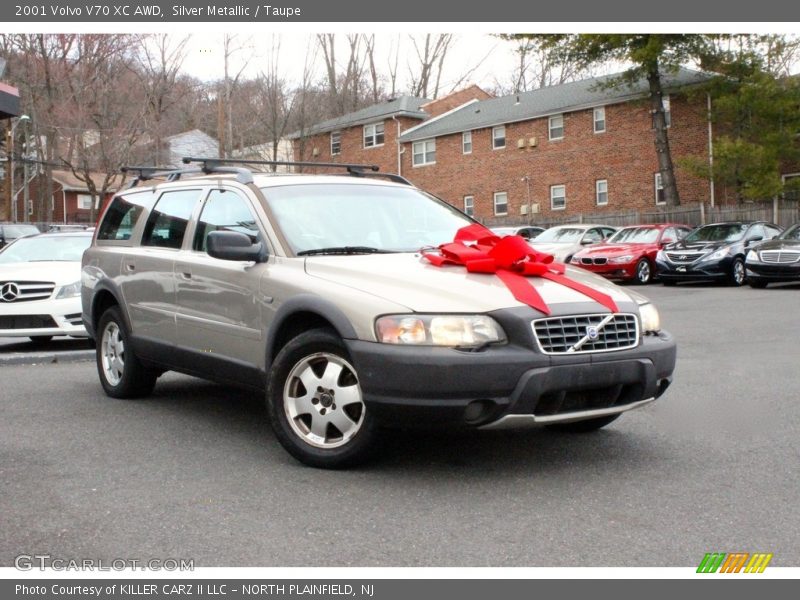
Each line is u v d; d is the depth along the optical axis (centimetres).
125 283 711
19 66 4041
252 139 4562
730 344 1055
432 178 4400
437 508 443
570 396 480
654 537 402
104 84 3953
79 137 3928
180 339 643
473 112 4366
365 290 492
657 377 507
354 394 495
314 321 532
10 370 927
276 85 4519
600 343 484
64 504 454
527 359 458
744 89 2723
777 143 2730
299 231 572
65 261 1151
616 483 484
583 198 3719
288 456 546
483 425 465
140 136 3966
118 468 523
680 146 3331
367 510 441
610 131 3600
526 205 3953
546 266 514
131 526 420
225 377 604
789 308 1472
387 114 4569
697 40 2855
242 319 572
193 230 646
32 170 5509
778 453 546
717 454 546
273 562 377
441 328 459
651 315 533
